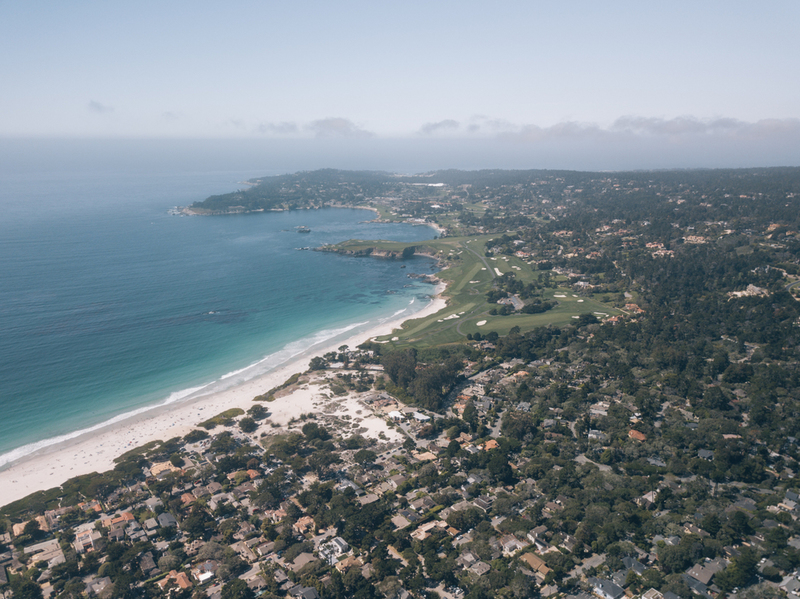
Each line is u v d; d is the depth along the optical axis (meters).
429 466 168.62
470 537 139.25
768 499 141.62
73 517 151.38
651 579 118.56
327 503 154.62
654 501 146.38
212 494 162.00
